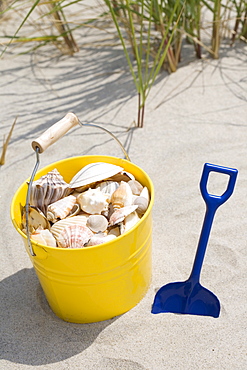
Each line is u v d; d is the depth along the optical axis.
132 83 2.63
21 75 2.86
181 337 1.33
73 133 2.28
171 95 2.49
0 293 1.52
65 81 2.74
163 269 1.55
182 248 1.62
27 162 2.11
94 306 1.35
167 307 1.42
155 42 2.85
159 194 1.86
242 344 1.29
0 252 1.67
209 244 1.61
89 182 1.41
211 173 1.94
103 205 1.39
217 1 2.49
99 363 1.28
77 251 1.17
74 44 3.05
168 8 2.48
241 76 2.58
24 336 1.38
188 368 1.25
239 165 1.96
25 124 2.37
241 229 1.66
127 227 1.32
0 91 2.69
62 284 1.29
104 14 2.63
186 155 2.05
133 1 2.36
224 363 1.25
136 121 2.31
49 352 1.32
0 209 1.86
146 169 1.99
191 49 2.92
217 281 1.48
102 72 2.79
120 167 1.45
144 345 1.32
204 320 1.37
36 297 1.50
